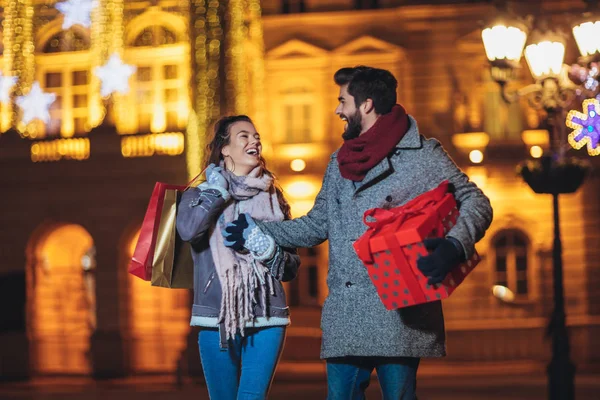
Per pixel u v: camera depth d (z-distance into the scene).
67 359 32.03
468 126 32.28
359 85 6.23
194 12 31.66
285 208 7.12
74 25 32.94
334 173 6.46
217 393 6.80
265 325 6.72
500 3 15.70
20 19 32.94
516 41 15.53
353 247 5.99
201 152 30.78
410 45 32.53
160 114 32.16
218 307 6.75
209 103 31.25
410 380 6.18
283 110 33.03
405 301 5.80
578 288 32.09
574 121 15.28
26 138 32.19
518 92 15.90
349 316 6.14
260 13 32.97
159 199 6.82
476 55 32.31
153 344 31.28
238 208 6.84
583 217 32.19
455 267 5.67
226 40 31.69
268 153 32.62
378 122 6.16
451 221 5.87
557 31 15.66
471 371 29.28
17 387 28.19
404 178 6.14
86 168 31.52
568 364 15.95
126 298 31.38
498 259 32.38
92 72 32.62
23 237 32.00
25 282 31.94
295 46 32.91
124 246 31.52
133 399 23.42
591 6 15.30
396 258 5.72
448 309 32.12
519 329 31.86
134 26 32.50
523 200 32.34
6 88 32.91
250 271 6.70
